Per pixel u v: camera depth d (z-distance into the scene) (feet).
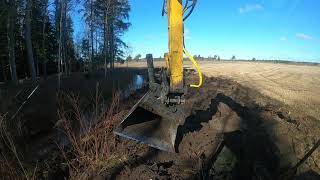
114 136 25.03
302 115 39.73
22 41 122.21
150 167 21.94
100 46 154.10
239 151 25.35
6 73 122.83
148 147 25.35
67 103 37.86
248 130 30.27
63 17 113.09
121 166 22.33
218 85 72.64
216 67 190.90
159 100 18.98
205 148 25.21
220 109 37.93
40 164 23.79
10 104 31.53
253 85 76.23
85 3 135.23
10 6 80.38
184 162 22.91
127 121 19.77
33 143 29.40
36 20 120.57
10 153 21.03
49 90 70.59
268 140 27.55
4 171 18.48
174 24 18.62
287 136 28.68
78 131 28.25
